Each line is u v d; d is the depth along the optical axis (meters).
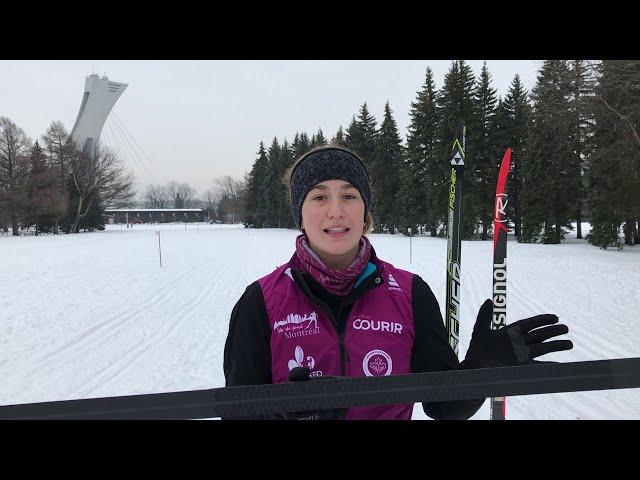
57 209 48.22
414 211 35.03
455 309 3.78
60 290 11.17
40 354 6.17
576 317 7.62
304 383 1.00
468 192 31.03
